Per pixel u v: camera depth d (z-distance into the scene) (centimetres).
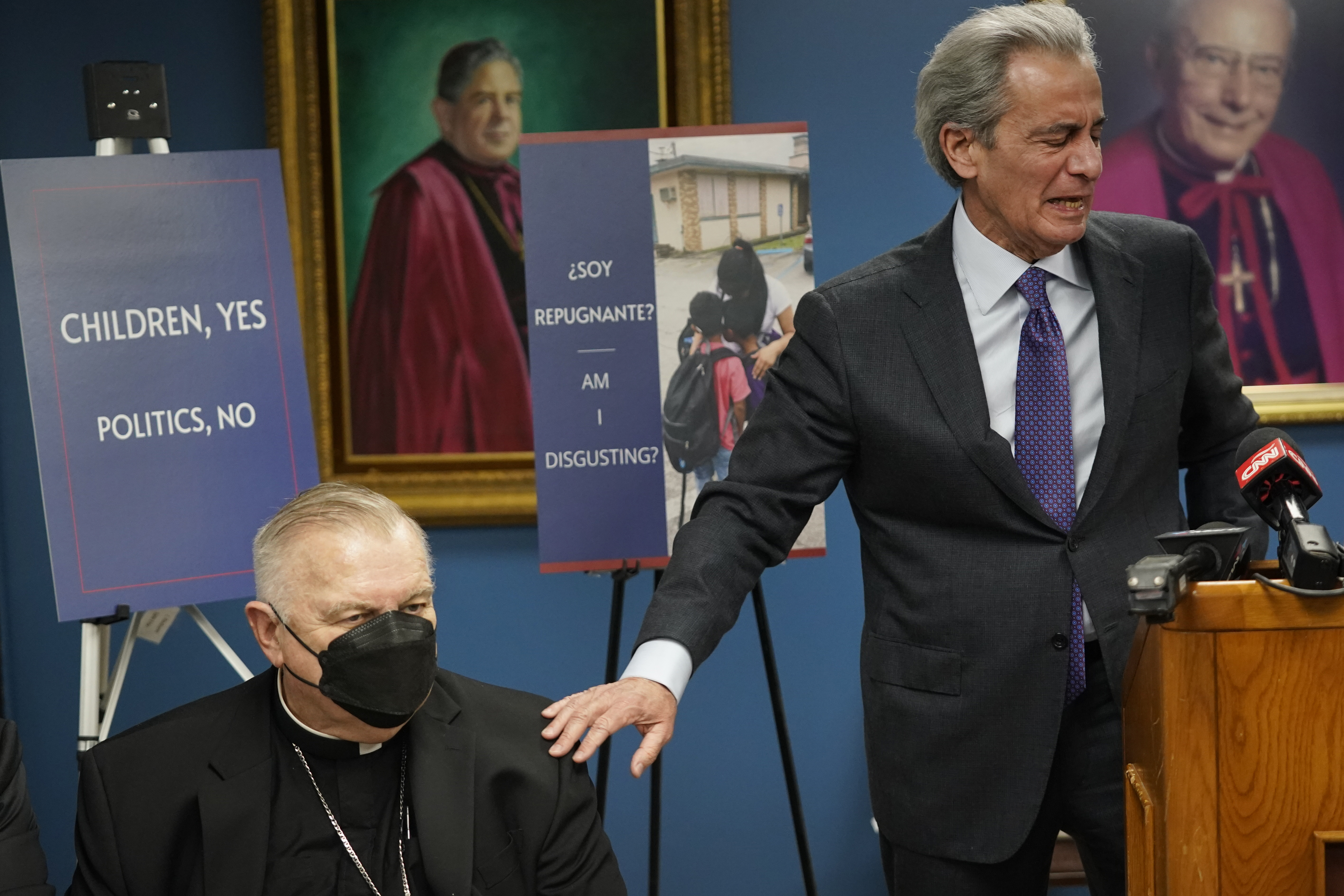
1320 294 362
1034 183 181
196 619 299
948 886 193
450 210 369
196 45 371
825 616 377
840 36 368
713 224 303
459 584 377
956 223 198
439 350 371
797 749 378
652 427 302
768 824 380
